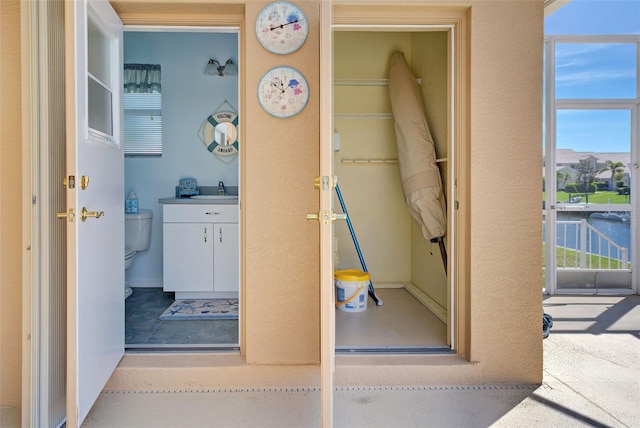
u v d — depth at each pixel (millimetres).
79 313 1600
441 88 3133
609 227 4203
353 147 3998
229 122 4082
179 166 4098
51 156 1735
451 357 2270
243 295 2299
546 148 4141
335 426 1811
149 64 4035
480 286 2184
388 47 3947
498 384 2193
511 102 2160
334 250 3611
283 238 2184
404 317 3031
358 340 2529
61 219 1824
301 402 2025
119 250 2168
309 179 2184
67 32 1521
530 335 2197
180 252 3539
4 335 2010
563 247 4215
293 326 2193
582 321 3262
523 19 2148
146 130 4066
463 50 2209
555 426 1811
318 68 2168
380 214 4051
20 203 1996
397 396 2072
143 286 4098
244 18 2213
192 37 4051
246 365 2172
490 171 2166
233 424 1834
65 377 1873
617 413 1912
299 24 2148
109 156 2002
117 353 2143
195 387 2150
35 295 1679
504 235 2178
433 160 3174
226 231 3553
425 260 3637
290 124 2172
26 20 1693
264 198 2174
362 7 2141
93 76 1891
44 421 1694
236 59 4074
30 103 1677
